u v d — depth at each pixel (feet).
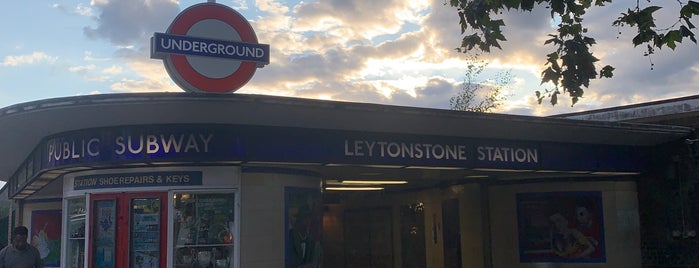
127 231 36.14
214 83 37.19
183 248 35.70
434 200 57.57
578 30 25.14
